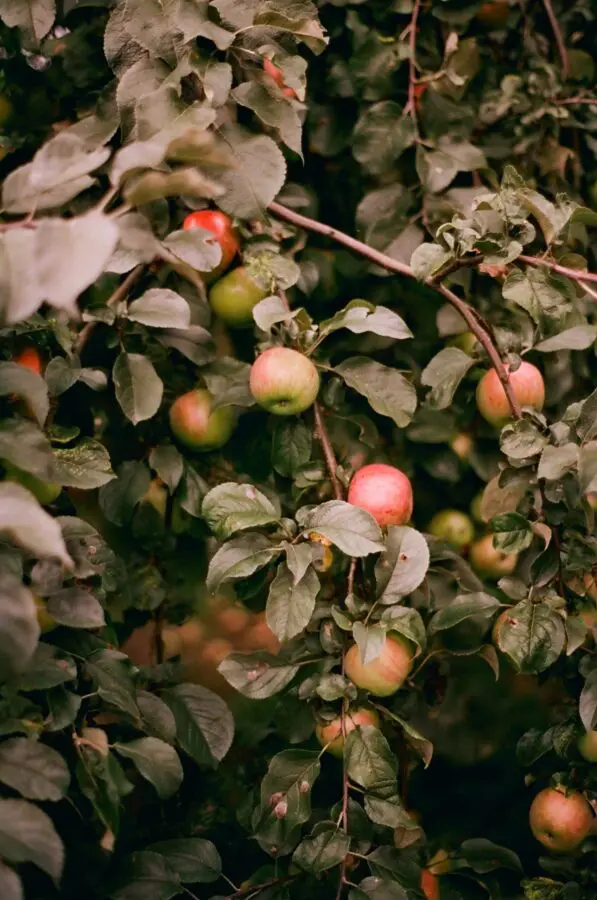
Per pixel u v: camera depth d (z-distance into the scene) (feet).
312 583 3.99
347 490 4.61
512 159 6.12
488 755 6.15
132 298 5.03
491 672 6.25
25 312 2.20
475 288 5.62
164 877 4.16
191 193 2.95
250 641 7.12
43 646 3.64
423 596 4.62
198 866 4.35
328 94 5.74
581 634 4.30
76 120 5.61
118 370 4.35
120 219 3.02
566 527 4.40
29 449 3.42
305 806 4.11
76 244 2.11
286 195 5.56
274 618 3.92
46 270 2.09
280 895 4.25
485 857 4.90
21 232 2.38
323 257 5.72
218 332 5.32
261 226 4.88
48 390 4.06
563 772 4.79
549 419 5.74
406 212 5.67
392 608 4.10
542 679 4.73
